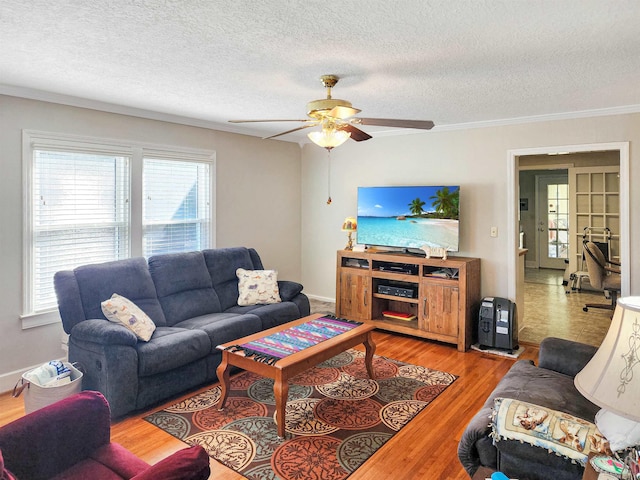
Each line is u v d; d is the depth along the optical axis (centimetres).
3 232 340
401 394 335
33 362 361
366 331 350
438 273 460
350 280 522
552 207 973
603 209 707
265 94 360
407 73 297
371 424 289
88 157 395
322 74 301
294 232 625
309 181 624
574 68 284
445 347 451
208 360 353
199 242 500
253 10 202
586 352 259
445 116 439
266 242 581
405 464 245
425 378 366
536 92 345
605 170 702
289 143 608
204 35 233
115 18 212
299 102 389
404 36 232
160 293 392
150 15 208
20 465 154
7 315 345
